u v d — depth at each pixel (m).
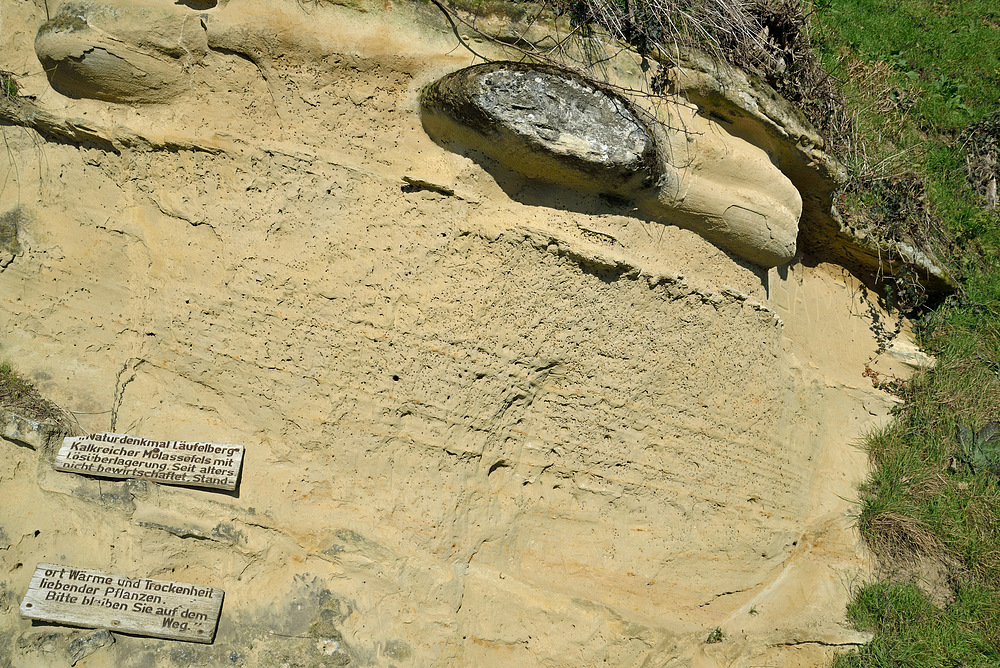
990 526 5.39
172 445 3.77
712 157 4.23
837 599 4.93
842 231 5.29
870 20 6.47
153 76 3.79
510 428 4.11
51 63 3.74
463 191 3.94
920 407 5.59
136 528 3.64
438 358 3.94
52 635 3.47
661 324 4.30
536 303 4.01
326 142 3.91
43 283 3.95
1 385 3.79
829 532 5.12
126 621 3.53
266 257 3.87
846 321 5.60
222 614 3.66
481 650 3.92
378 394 3.91
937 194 5.97
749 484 4.70
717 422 4.55
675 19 4.25
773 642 4.59
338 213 3.91
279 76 3.83
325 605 3.73
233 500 3.76
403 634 3.77
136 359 3.90
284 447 3.89
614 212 4.14
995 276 5.97
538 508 4.21
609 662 4.08
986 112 6.44
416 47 3.87
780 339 4.92
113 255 3.94
